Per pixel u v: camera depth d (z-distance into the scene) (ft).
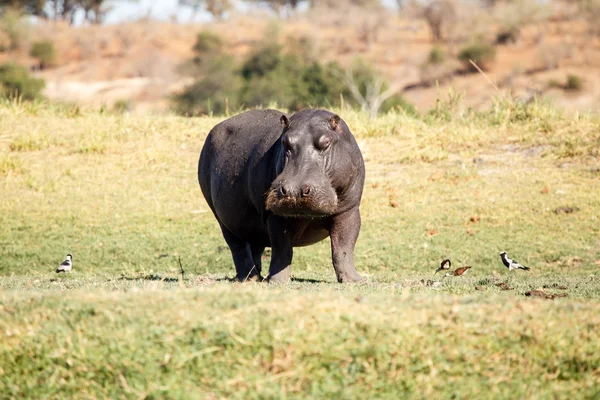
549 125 230.27
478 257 161.99
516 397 72.59
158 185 205.98
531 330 78.79
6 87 615.16
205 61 654.94
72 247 173.88
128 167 216.33
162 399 73.72
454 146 223.92
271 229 118.83
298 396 72.28
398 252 166.30
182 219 187.62
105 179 209.26
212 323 77.97
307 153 109.81
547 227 174.09
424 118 250.78
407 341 76.64
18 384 77.46
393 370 74.23
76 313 82.69
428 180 201.77
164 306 82.28
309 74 582.76
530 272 154.71
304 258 166.71
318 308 80.12
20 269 165.27
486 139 226.79
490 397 72.49
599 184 193.98
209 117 254.88
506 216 180.34
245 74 641.81
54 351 78.48
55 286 122.01
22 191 202.18
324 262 165.68
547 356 76.95
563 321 81.20
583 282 125.90
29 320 82.43
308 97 559.38
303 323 77.51
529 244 166.81
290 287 109.40
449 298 88.84
